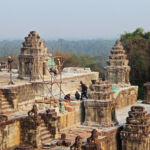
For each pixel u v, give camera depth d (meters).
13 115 25.39
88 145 21.55
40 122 23.84
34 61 33.22
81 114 30.09
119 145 27.70
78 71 44.72
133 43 73.44
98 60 82.69
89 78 42.88
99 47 185.88
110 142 26.28
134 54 70.12
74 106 29.34
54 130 25.36
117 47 39.47
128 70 38.91
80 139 19.45
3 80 33.03
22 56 34.03
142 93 64.44
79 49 183.75
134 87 38.91
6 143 23.05
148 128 26.06
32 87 30.09
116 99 34.78
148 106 37.59
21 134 24.20
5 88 27.16
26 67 34.06
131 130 25.88
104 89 29.02
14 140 23.75
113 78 39.06
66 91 36.28
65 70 45.84
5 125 22.89
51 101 30.14
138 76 68.88
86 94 31.72
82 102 30.22
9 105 26.89
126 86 38.62
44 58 34.69
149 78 68.06
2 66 46.09
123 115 32.75
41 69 34.00
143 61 68.50
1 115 23.17
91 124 28.89
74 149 19.31
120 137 26.83
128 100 37.72
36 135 23.59
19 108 27.97
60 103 28.42
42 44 34.66
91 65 74.19
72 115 28.77
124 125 27.89
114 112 29.23
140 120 25.98
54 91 34.66
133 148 25.94
